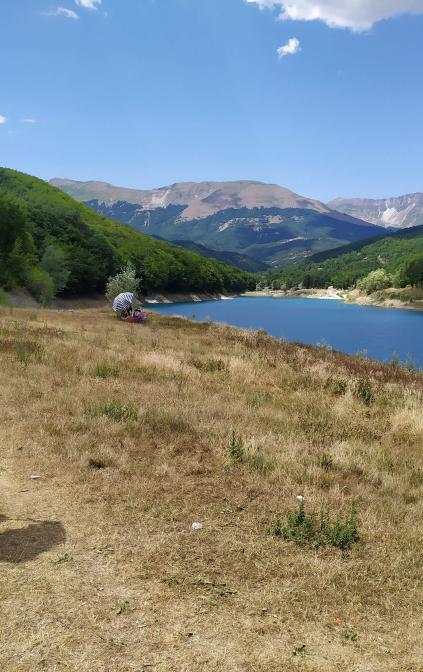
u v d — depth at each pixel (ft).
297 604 12.96
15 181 635.25
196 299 584.40
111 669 10.39
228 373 49.21
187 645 11.22
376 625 12.39
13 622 11.66
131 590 13.17
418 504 20.29
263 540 16.20
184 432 27.63
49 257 285.64
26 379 37.17
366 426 33.78
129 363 49.01
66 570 13.92
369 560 15.49
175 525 16.89
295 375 50.70
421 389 48.62
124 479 20.61
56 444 24.03
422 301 465.88
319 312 391.04
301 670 10.68
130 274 190.08
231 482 21.06
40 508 17.76
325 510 18.97
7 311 106.11
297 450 26.05
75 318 108.88
